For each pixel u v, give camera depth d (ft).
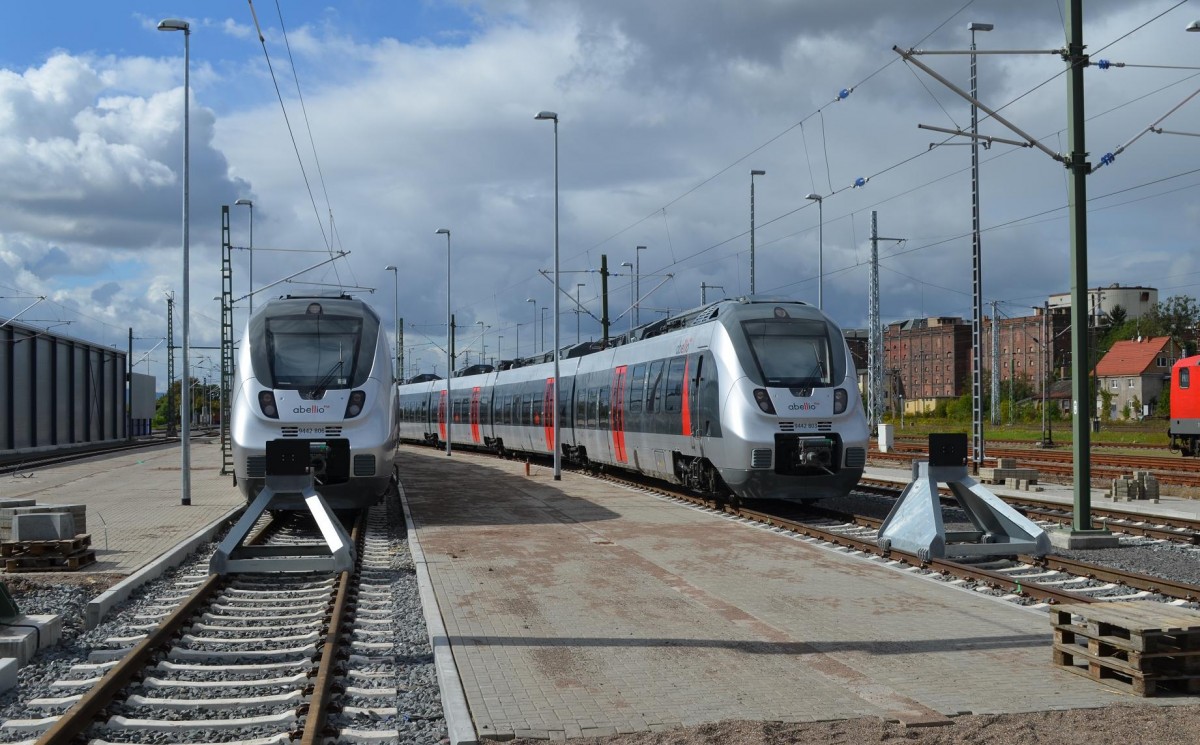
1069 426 216.54
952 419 267.18
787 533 52.80
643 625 31.30
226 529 57.93
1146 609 26.07
